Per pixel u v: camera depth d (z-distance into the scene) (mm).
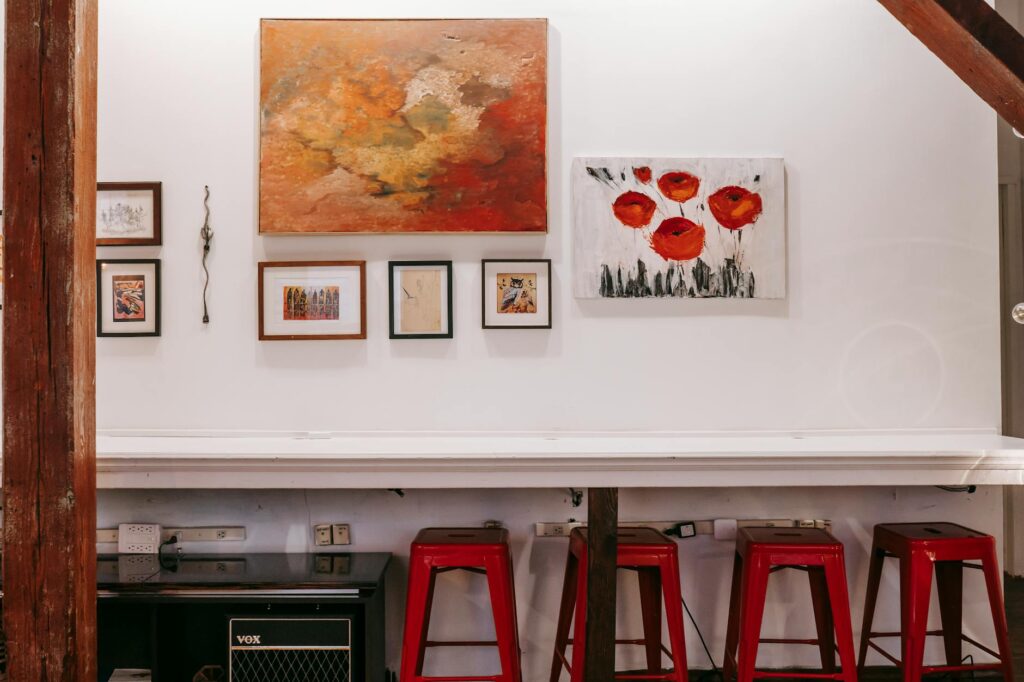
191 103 3055
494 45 3045
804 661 3074
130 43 3055
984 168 3129
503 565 2535
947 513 3096
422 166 3043
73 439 1845
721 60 3092
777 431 3094
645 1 3090
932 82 3117
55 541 1838
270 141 3023
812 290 3107
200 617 2783
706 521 3086
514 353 3074
